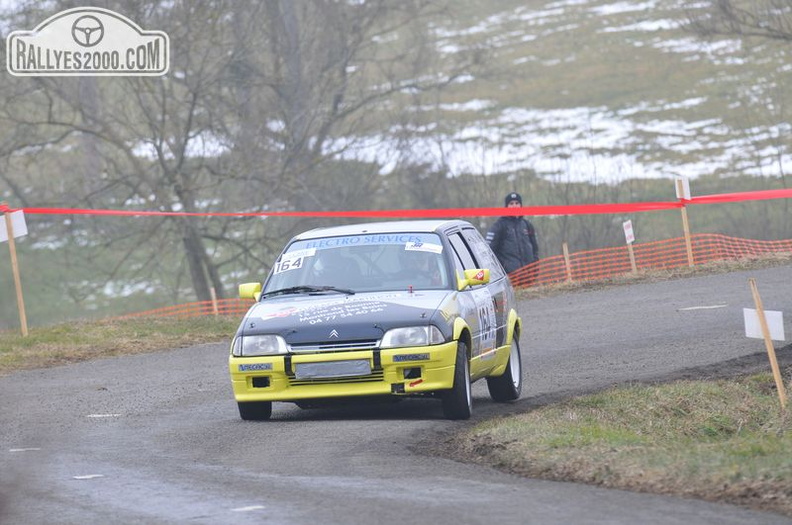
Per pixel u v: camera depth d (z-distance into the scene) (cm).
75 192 14288
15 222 7512
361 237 4631
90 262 15512
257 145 14062
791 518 2570
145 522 2664
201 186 13388
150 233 13900
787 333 6291
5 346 7038
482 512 2656
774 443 3362
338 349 4081
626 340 6425
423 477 3106
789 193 8431
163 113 13088
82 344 7169
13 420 4612
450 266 4472
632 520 2562
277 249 14650
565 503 2742
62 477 3281
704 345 6034
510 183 18512
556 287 9350
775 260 9819
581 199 16738
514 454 3319
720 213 17325
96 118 13438
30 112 13650
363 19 15838
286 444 3741
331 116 15338
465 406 4156
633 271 9850
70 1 13025
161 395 5225
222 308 10375
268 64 14288
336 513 2686
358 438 3772
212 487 3052
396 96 19950
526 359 6003
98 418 4594
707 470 2942
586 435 3591
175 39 12938
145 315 9144
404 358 4047
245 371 4138
